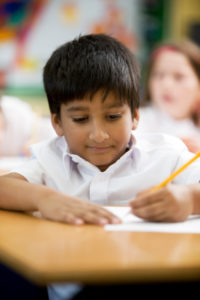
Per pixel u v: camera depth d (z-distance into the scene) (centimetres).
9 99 218
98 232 60
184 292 55
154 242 54
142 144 107
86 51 98
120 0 346
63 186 100
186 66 295
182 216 69
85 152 95
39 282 40
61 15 336
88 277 41
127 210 77
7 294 65
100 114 90
